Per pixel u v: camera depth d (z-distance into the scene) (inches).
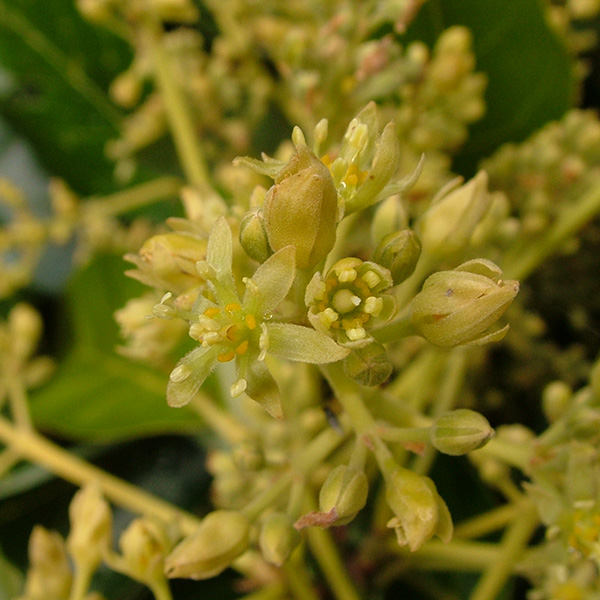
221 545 2.6
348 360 2.4
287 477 2.8
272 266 2.4
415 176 2.5
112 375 4.2
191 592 3.8
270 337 2.4
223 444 4.2
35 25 4.7
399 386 3.4
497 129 4.1
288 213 2.3
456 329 2.4
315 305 2.4
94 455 4.3
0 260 4.5
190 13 4.0
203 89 4.2
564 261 4.1
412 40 4.0
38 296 4.9
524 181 3.7
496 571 3.1
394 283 2.5
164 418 4.2
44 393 4.2
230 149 4.4
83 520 3.0
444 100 3.7
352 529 3.6
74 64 4.8
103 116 5.0
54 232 4.5
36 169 5.1
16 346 3.8
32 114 5.0
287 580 3.2
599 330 4.0
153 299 3.3
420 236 2.9
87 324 4.2
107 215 4.7
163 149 4.5
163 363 3.3
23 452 3.6
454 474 3.7
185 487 4.2
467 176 4.3
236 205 2.9
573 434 2.8
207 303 2.4
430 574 3.7
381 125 3.7
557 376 4.0
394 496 2.5
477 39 3.9
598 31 4.5
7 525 4.1
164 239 2.6
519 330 3.9
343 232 2.8
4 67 4.9
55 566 3.1
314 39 3.7
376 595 3.5
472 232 2.9
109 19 4.2
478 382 3.9
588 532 2.7
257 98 4.2
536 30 3.8
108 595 3.8
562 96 4.0
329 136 3.5
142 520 2.9
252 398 2.4
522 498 3.3
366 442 2.6
